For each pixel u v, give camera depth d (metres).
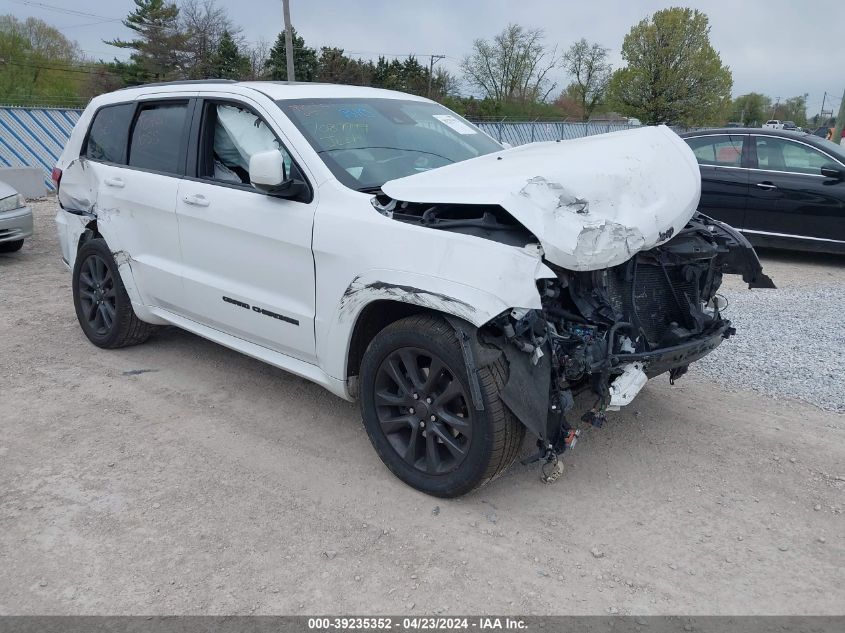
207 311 4.48
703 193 9.26
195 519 3.29
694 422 4.30
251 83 4.55
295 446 3.99
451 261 3.11
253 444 4.02
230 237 4.15
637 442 4.04
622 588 2.84
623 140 3.87
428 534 3.18
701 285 4.05
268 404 4.55
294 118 4.04
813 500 3.46
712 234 4.04
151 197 4.68
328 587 2.84
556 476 3.51
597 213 3.21
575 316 3.25
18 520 3.27
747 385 4.88
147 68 55.75
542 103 61.72
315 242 3.64
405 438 3.59
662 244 3.55
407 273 3.23
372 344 3.51
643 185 3.44
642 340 3.44
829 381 4.92
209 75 53.31
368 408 3.59
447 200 3.25
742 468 3.76
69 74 57.66
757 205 8.92
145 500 3.44
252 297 4.09
